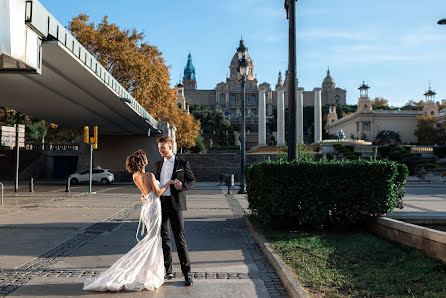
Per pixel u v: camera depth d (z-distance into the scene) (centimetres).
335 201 805
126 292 461
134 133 3806
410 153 4300
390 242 722
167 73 4047
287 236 773
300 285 455
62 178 4700
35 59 1009
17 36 873
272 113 15938
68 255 653
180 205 505
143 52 3781
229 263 609
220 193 2184
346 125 10031
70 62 1361
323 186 804
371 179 800
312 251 637
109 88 1819
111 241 779
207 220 1100
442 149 4944
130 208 1390
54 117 2747
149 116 3045
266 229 854
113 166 3881
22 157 4553
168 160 523
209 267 584
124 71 3522
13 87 1755
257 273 553
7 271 545
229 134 11050
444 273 506
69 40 1234
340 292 444
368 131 9088
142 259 478
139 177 496
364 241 716
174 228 501
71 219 1094
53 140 6194
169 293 459
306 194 806
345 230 849
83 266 580
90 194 2059
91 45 3522
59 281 502
